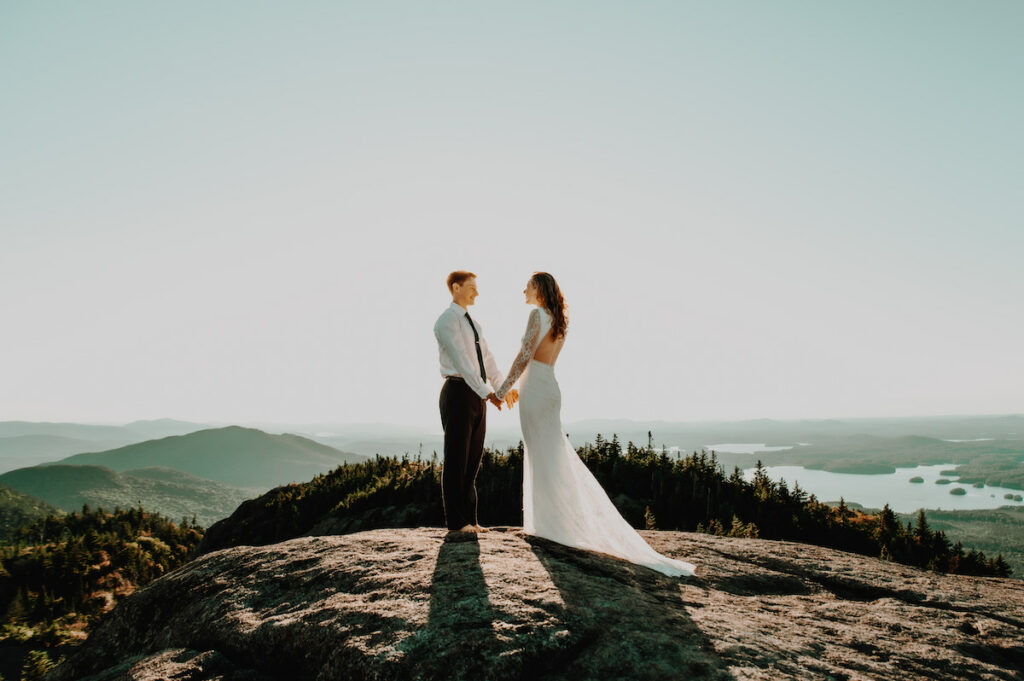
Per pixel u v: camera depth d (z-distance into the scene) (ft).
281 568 15.02
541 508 18.88
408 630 10.35
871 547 60.64
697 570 17.11
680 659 9.87
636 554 17.48
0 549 230.07
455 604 11.29
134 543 272.51
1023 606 16.17
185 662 11.53
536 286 19.53
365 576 13.34
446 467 19.38
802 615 14.03
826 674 10.18
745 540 22.41
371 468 134.82
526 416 19.49
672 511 74.43
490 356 20.79
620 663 9.68
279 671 11.23
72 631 121.39
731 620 12.46
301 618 11.83
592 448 97.35
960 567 53.47
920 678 10.93
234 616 12.93
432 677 9.05
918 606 15.70
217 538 126.72
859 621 14.01
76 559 215.10
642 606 12.32
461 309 20.25
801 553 20.34
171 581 16.26
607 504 18.48
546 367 19.51
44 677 15.75
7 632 116.47
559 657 9.84
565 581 13.12
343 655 10.05
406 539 16.89
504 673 9.16
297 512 116.37
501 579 12.82
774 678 9.49
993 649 13.11
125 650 14.92
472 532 18.53
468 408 19.44
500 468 89.51
